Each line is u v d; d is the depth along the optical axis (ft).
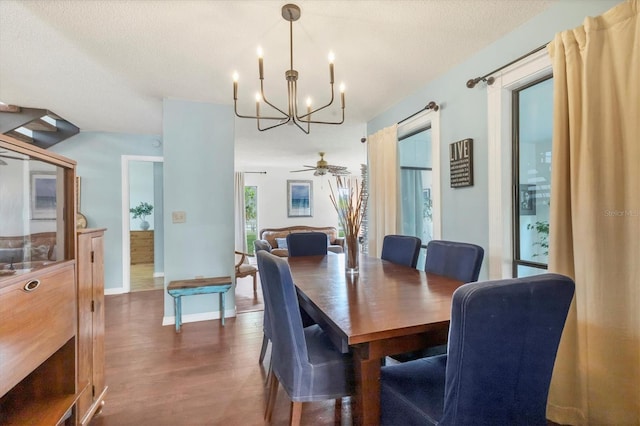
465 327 2.94
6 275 3.71
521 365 3.18
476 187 8.10
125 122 13.33
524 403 3.31
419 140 11.19
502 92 7.34
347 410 5.88
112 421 5.59
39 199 4.39
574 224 5.31
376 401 4.00
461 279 6.14
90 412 5.41
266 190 26.43
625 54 4.77
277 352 5.01
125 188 15.08
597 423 5.07
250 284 17.10
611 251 4.90
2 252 3.85
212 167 11.14
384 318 4.01
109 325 10.48
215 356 8.14
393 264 8.00
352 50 7.72
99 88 9.71
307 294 5.14
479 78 7.69
